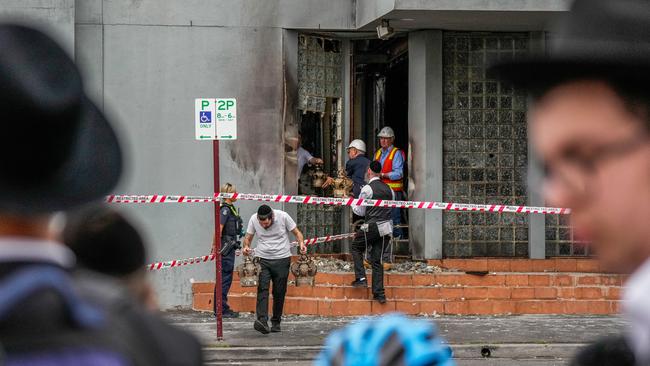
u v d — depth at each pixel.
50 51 2.76
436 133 25.98
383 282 23.67
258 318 21.31
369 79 28.34
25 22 2.80
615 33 2.29
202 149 25.73
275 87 25.91
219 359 19.84
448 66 26.14
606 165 2.34
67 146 2.76
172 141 25.72
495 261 25.66
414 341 2.57
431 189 25.98
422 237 26.00
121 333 2.75
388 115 28.23
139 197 22.50
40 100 2.69
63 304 2.65
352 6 26.17
